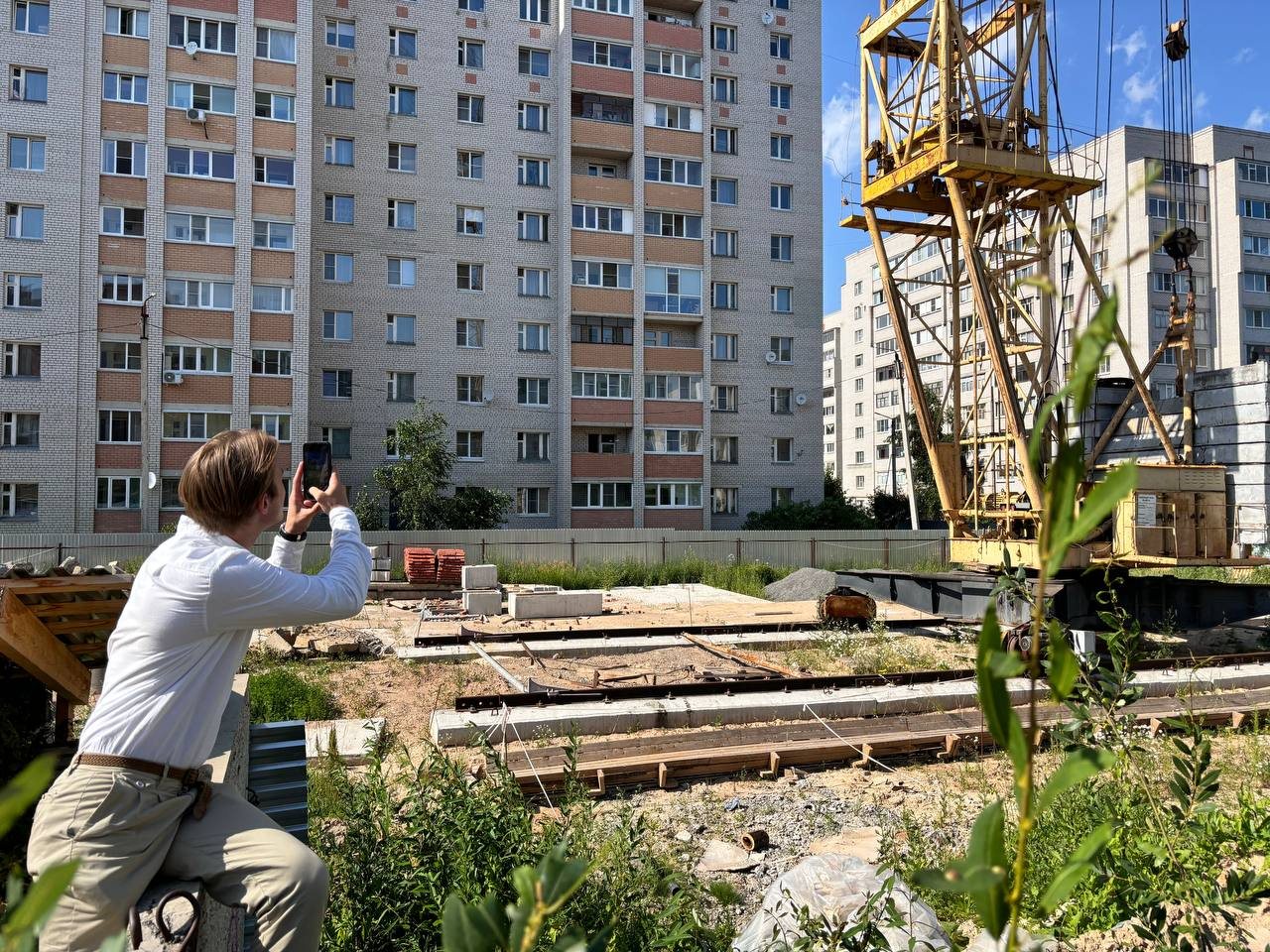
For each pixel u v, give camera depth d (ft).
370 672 39.37
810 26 138.41
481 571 67.56
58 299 98.07
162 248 101.71
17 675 13.93
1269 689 35.12
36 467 96.53
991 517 51.98
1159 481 44.83
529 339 122.21
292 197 107.04
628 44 125.49
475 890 11.50
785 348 135.13
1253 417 80.59
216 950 8.50
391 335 116.37
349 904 11.57
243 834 7.26
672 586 87.04
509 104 122.52
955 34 53.11
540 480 120.98
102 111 100.48
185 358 102.47
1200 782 7.68
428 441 106.63
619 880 12.39
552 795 24.36
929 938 11.46
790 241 136.26
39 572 12.92
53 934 6.53
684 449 124.47
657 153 125.80
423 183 118.21
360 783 14.26
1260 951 10.01
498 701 32.07
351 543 8.48
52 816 6.71
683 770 26.02
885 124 59.36
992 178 53.16
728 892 4.83
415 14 118.73
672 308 125.29
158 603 7.00
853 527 123.65
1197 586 49.24
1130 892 7.94
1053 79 54.75
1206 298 183.42
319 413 112.88
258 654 42.37
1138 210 161.79
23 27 98.63
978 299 51.83
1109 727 7.77
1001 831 2.08
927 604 53.98
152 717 6.90
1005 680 2.00
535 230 123.13
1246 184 182.29
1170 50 67.87
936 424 59.62
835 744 27.71
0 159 97.09
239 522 7.70
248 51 105.40
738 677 37.09
